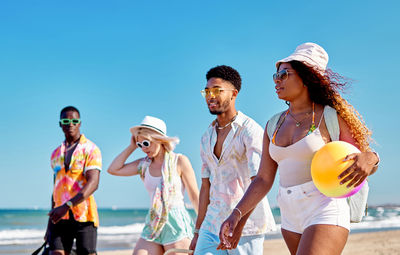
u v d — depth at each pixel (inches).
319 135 122.0
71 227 224.8
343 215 116.9
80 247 225.3
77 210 223.5
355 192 111.0
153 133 201.8
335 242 114.4
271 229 168.2
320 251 113.2
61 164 232.1
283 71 127.4
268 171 136.3
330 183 108.6
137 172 219.0
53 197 235.5
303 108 127.9
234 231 138.5
